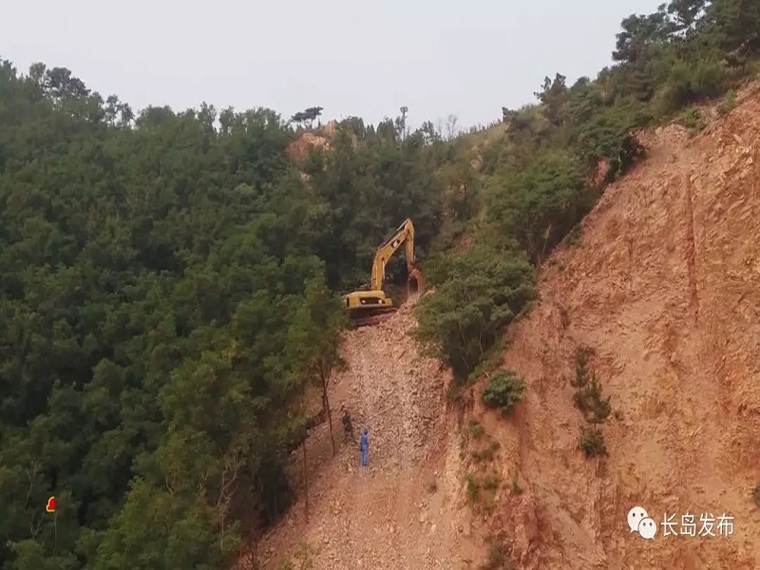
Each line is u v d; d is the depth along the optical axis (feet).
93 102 205.87
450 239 148.56
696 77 115.55
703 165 101.45
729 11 121.60
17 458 104.06
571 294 101.55
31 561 89.45
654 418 88.79
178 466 87.45
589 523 80.64
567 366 93.15
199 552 78.64
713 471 84.79
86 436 112.16
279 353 99.35
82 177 155.43
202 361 94.89
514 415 84.94
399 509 87.30
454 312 93.30
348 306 127.85
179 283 127.54
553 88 170.50
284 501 95.91
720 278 93.56
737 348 89.40
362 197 155.43
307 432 102.63
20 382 117.39
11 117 186.29
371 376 112.16
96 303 127.75
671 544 80.79
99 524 102.17
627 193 107.14
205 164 167.53
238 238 136.05
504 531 76.33
